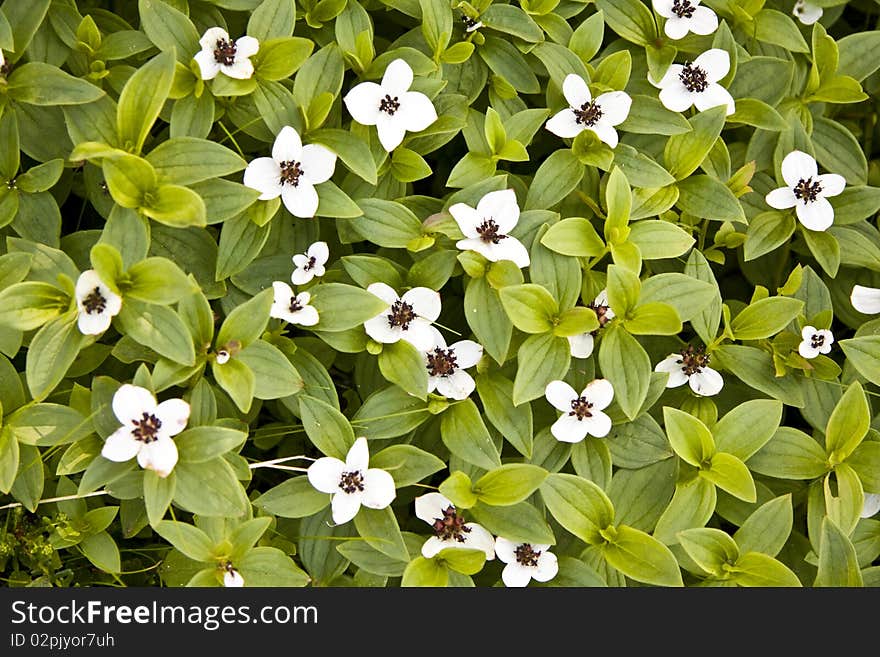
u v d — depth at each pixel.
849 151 0.81
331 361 0.79
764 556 0.76
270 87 0.76
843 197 0.80
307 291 0.76
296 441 0.81
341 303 0.75
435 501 0.76
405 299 0.76
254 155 0.80
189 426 0.74
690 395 0.78
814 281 0.79
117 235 0.74
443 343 0.76
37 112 0.75
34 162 0.79
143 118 0.74
